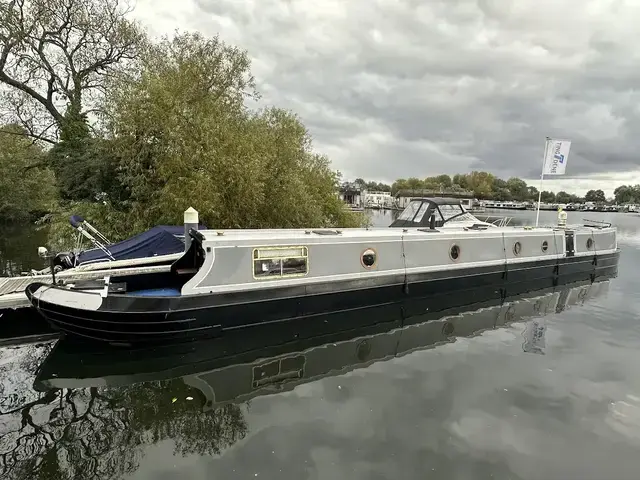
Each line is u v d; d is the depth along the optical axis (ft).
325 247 33.35
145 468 15.97
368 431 18.48
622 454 17.22
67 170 59.11
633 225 173.37
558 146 58.13
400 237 37.88
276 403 21.13
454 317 37.24
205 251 28.07
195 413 20.16
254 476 15.42
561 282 53.62
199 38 58.44
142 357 26.58
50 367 25.18
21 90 67.67
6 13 61.26
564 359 27.45
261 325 30.01
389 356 27.76
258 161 53.06
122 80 54.70
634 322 36.27
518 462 16.51
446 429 18.72
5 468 15.90
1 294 29.09
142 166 51.21
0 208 99.50
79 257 36.58
